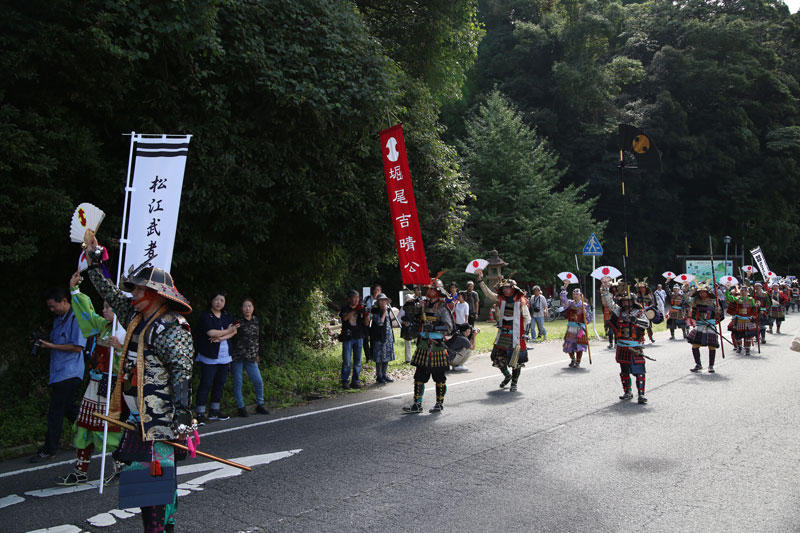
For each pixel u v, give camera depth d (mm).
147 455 3662
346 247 11867
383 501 5148
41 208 7355
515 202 33938
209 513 4906
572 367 13266
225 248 9789
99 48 7148
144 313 3844
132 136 6414
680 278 24422
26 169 7402
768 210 48906
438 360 8688
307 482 5676
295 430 7840
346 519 4754
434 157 12648
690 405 9023
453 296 13352
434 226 14023
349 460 6387
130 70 7750
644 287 13656
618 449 6699
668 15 51906
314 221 10500
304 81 9055
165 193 6395
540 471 5938
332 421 8344
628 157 43250
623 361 9336
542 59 46500
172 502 3725
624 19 51625
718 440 7039
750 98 50750
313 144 10141
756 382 11023
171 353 3678
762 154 49781
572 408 8875
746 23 50031
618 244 45719
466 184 14094
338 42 9758
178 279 10719
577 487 5469
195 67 8352
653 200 46156
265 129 9758
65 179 8094
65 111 7934
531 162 34969
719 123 48188
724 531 4488
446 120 41656
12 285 8914
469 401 9523
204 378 8422
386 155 9297
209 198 8969
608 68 46500
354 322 11141
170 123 8727
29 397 8828
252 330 9039
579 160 45594
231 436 7574
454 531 4516
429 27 15008
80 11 7242
